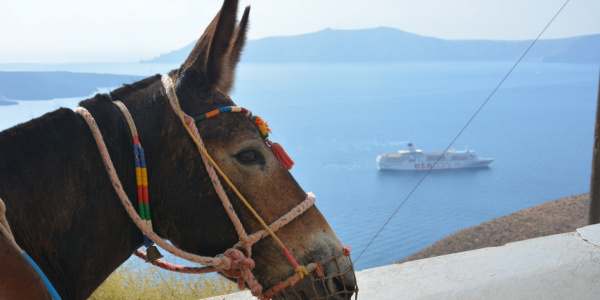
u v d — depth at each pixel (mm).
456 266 3936
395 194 191500
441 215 153875
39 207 1848
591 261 3729
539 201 178125
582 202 22375
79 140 1966
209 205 2018
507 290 3494
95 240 1963
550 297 3371
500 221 21719
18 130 1920
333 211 168000
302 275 2029
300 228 2105
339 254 2158
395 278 3844
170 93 2047
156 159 2047
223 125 2053
